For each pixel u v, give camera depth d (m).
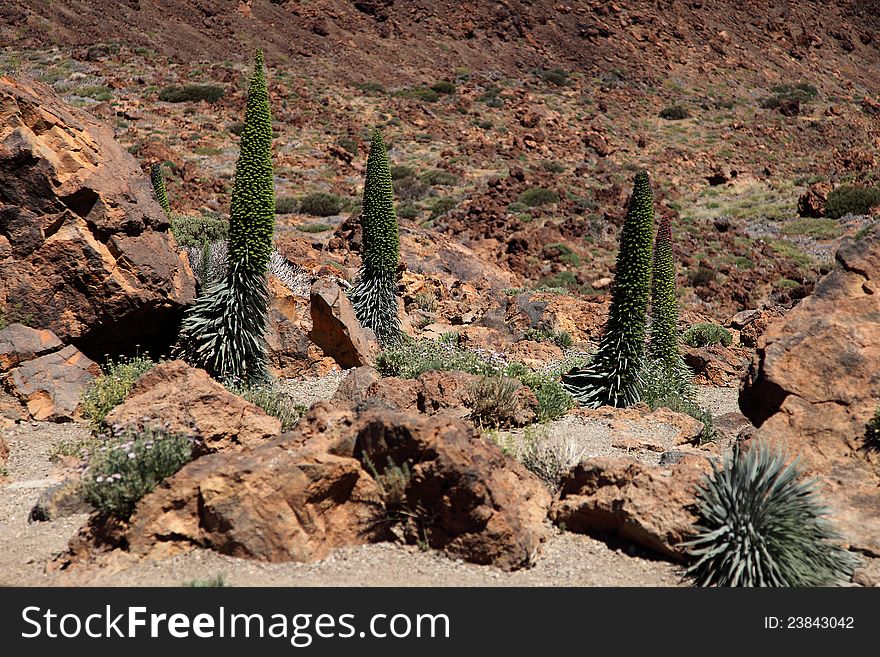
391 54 82.44
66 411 10.13
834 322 7.95
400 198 48.41
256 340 12.48
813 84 98.38
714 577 5.93
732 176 59.78
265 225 12.48
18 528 6.95
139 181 12.95
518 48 89.56
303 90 67.56
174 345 12.55
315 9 85.44
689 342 23.02
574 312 23.61
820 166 63.41
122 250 11.87
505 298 26.25
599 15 99.50
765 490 6.12
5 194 11.28
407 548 6.30
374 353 15.59
